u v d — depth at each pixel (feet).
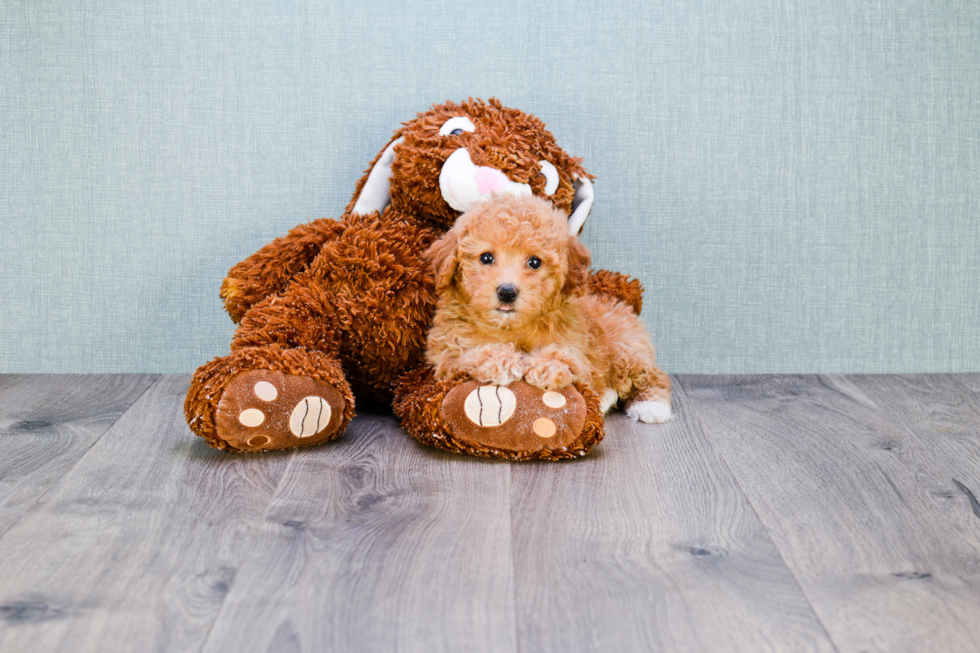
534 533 3.08
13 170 5.33
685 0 5.31
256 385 3.77
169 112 5.31
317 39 5.28
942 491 3.54
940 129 5.49
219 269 5.48
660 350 5.67
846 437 4.28
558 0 5.29
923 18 5.37
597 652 2.33
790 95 5.42
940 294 5.66
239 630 2.41
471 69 5.33
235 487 3.50
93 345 5.53
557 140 5.41
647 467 3.81
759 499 3.43
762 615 2.52
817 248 5.58
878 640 2.40
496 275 3.86
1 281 5.43
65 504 3.30
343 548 2.93
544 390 3.84
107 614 2.49
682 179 5.48
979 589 2.69
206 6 5.22
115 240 5.42
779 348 5.68
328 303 4.28
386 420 4.53
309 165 5.40
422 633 2.41
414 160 4.42
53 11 5.18
